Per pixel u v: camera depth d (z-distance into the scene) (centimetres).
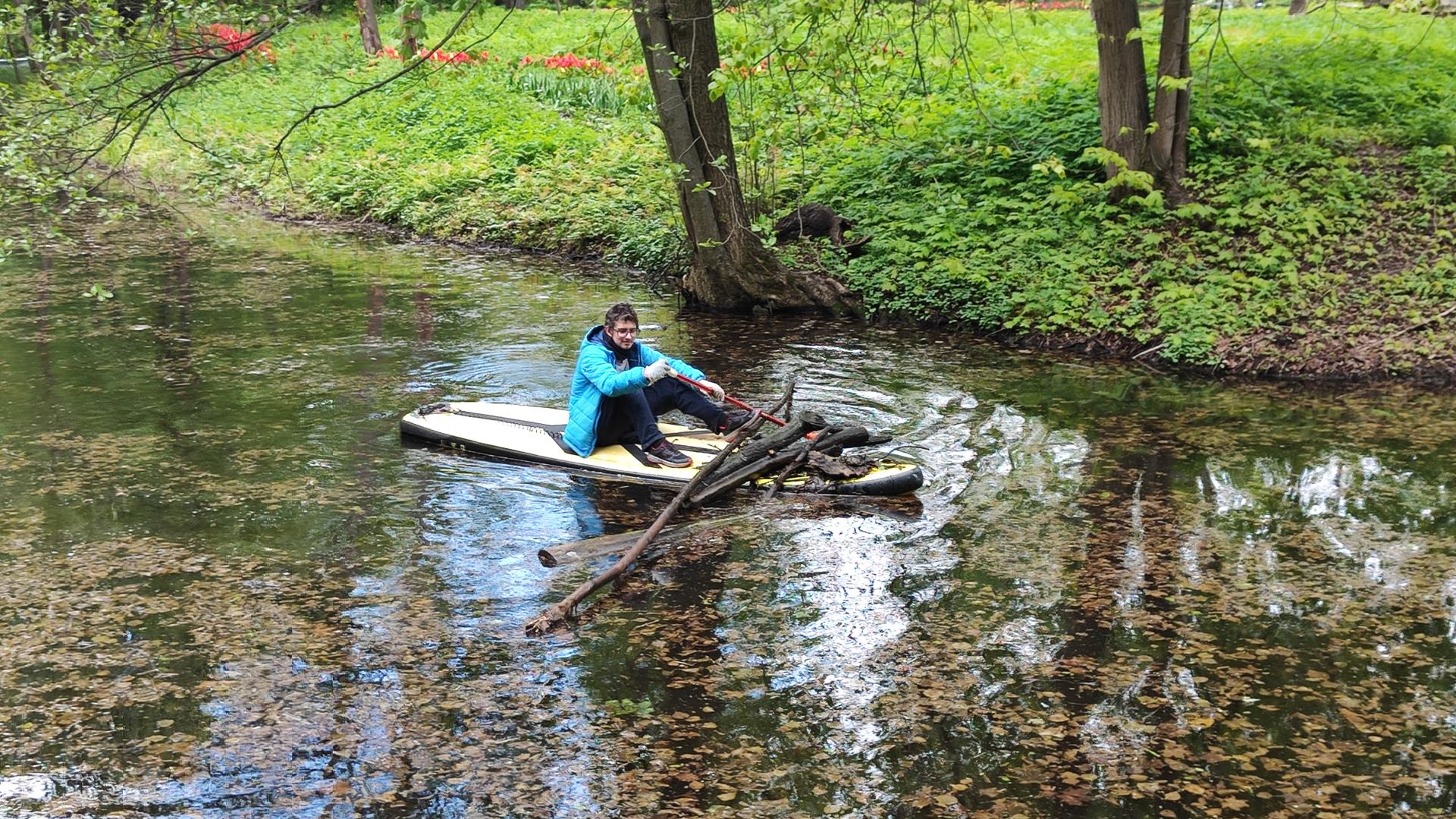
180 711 433
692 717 432
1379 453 743
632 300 1234
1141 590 544
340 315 1144
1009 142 1339
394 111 2153
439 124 2059
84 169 2144
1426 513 641
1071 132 1327
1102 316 1028
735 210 1159
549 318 1138
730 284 1175
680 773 396
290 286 1297
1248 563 576
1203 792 387
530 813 374
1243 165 1211
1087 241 1140
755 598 535
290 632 496
